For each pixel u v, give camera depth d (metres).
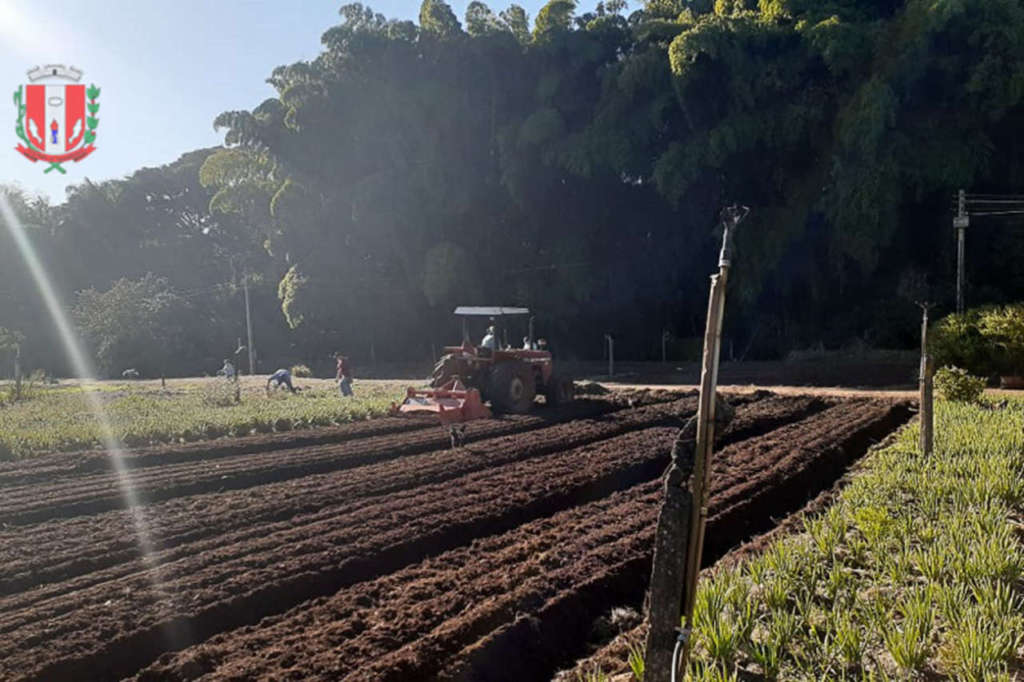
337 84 33.06
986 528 5.96
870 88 22.31
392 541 7.03
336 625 5.36
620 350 33.50
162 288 50.22
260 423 15.16
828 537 6.03
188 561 6.57
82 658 4.86
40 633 5.14
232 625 5.53
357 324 37.75
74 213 54.84
